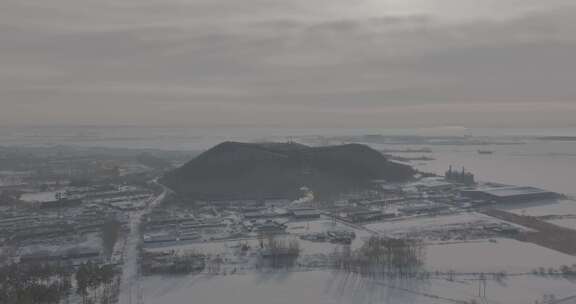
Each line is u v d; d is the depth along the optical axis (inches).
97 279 6909.5
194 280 7593.5
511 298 6835.6
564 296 6929.1
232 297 6899.6
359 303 6663.4
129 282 7519.7
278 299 6815.9
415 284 7347.4
